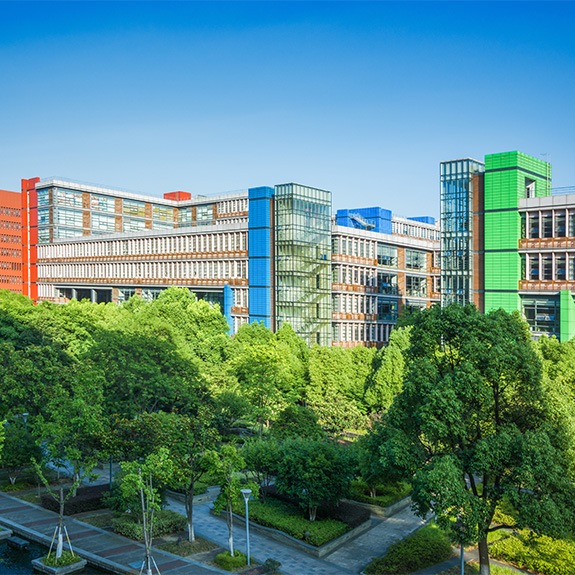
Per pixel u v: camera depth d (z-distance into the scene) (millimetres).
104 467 64500
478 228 92875
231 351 83375
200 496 55500
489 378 37719
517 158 88750
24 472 60219
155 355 70188
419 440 40344
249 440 56500
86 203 177750
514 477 35750
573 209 84688
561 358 63500
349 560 43719
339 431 67812
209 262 126938
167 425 46719
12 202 179375
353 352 82062
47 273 171625
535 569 40531
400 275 135000
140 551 43438
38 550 44406
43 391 58875
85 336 91875
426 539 44906
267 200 114188
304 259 113312
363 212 148750
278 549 45281
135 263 143625
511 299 89312
